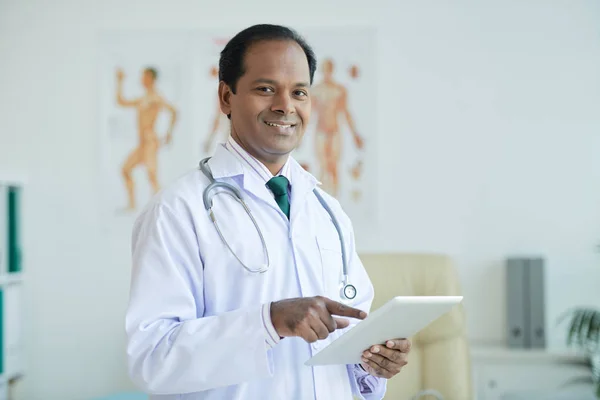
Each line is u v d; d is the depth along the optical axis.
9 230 2.89
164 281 1.15
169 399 1.22
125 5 3.05
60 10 3.06
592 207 2.95
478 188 2.98
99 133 3.05
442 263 2.45
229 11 3.04
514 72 2.97
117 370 3.04
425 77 3.00
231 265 1.21
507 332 2.83
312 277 1.28
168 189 1.25
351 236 1.47
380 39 3.01
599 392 2.52
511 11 2.98
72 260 3.06
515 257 2.88
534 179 2.97
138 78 3.05
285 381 1.21
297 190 1.34
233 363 1.09
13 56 3.07
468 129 2.98
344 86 3.01
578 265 2.95
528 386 2.70
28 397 3.04
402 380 2.37
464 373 2.35
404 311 1.03
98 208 3.05
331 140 3.00
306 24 3.03
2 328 2.81
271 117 1.24
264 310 1.09
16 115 3.07
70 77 3.06
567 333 2.94
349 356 1.18
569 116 2.96
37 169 3.07
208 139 3.03
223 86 1.33
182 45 3.04
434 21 3.00
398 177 3.00
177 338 1.10
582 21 2.96
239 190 1.28
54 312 3.05
